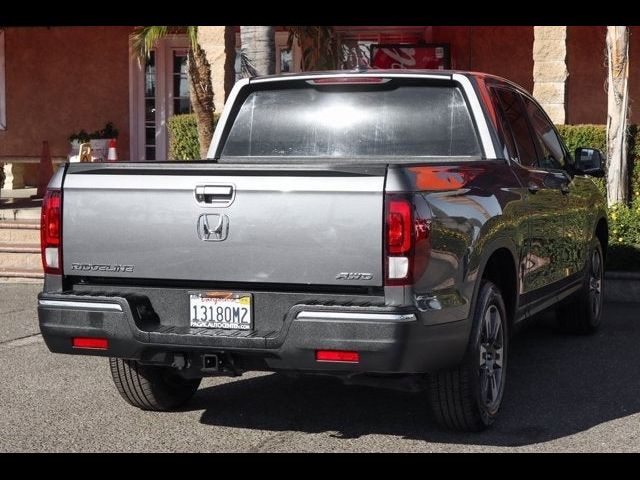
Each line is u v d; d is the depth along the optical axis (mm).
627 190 13797
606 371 8523
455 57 19359
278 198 5949
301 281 5934
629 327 10406
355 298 5910
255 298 6094
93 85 20875
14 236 14500
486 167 6922
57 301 6367
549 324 10688
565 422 7000
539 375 8398
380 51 19250
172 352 6242
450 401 6516
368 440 6609
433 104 7480
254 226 6004
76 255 6402
